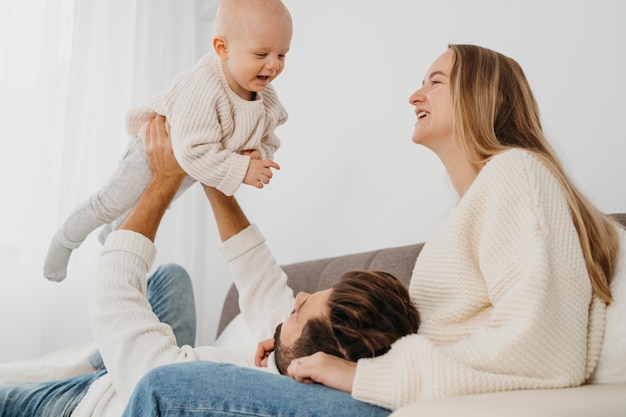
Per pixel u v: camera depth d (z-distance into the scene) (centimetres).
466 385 83
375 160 234
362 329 95
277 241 281
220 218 153
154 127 144
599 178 166
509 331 89
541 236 97
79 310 279
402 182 222
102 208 154
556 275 95
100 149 288
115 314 118
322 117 264
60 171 277
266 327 140
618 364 96
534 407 66
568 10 179
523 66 190
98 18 296
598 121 168
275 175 287
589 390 84
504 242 101
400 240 219
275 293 149
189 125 135
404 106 226
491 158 115
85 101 288
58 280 170
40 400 136
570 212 105
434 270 111
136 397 80
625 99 162
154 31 314
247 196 306
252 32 134
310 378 90
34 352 261
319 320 99
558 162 122
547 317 90
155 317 122
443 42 216
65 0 289
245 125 142
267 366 116
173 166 138
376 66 241
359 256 198
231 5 137
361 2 252
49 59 279
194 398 79
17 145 268
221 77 142
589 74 171
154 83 309
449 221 113
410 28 229
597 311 100
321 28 271
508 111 125
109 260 126
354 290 100
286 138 283
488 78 127
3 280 260
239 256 151
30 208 266
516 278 97
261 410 79
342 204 247
